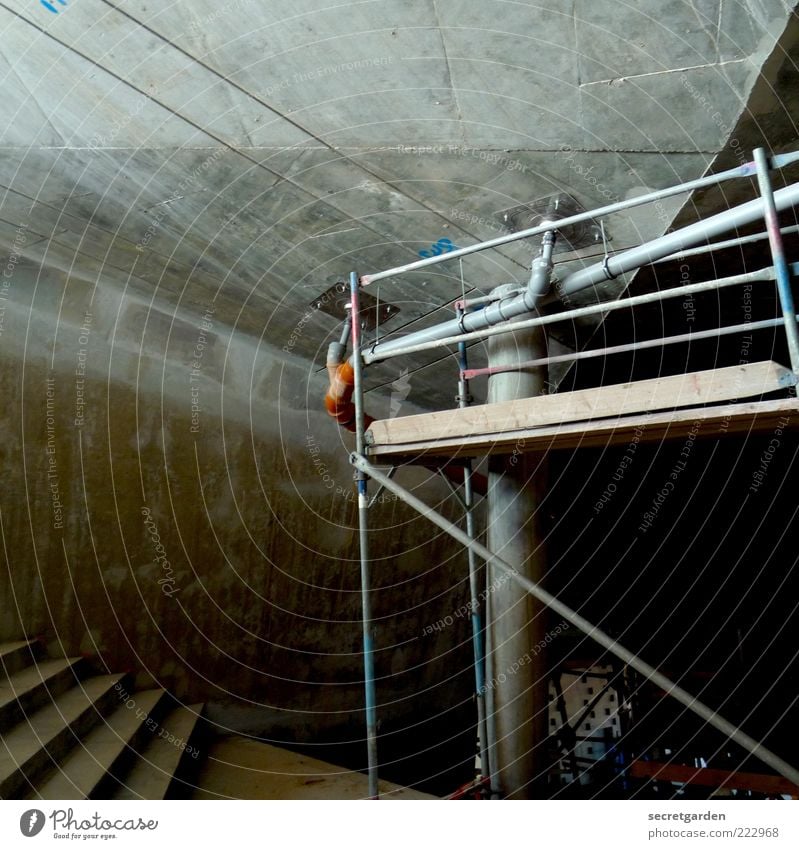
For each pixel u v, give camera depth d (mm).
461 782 9414
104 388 6301
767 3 2662
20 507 5785
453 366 6859
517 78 3336
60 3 3389
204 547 6848
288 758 6379
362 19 3176
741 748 6527
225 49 3461
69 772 4281
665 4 2814
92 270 6227
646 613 8648
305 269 5613
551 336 5980
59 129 4414
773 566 7668
